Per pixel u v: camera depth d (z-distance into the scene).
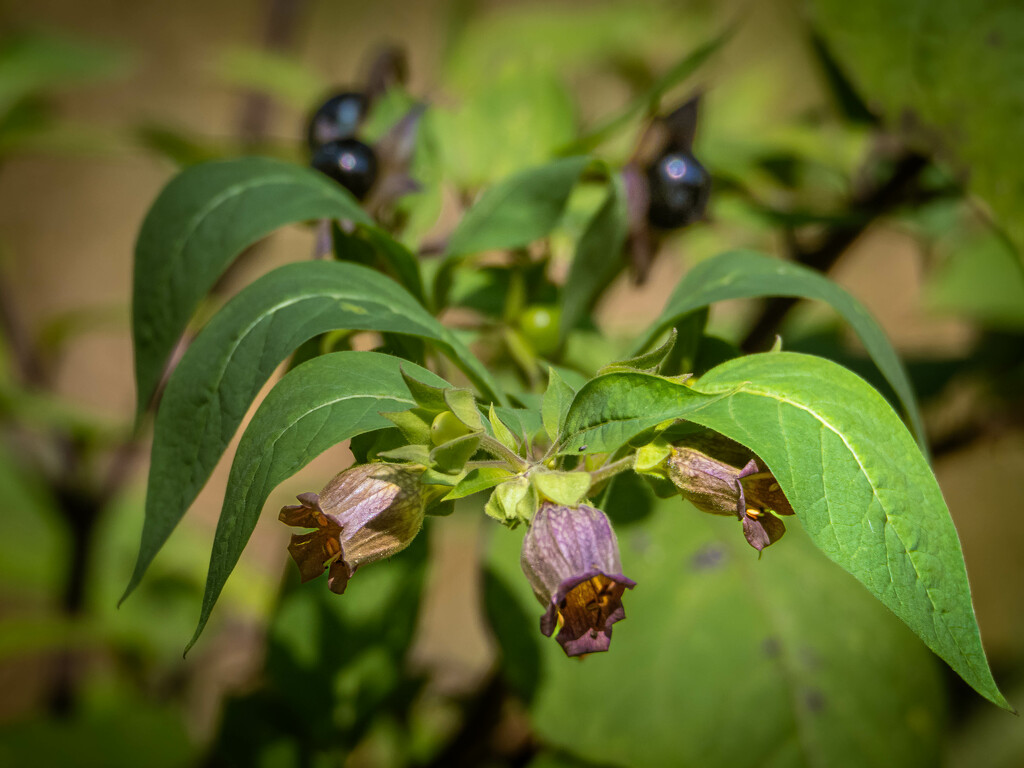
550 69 0.40
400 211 0.34
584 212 0.36
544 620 0.23
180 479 0.26
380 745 0.46
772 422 0.25
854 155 0.47
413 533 0.25
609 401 0.24
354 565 0.25
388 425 0.25
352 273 0.27
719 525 0.38
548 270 0.34
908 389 0.29
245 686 0.40
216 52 0.51
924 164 0.43
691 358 0.30
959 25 0.39
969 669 0.23
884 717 0.36
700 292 0.29
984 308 0.53
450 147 0.39
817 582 0.37
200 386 0.26
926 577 0.24
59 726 0.50
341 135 0.34
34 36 0.56
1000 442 0.51
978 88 0.39
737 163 0.45
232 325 0.27
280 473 0.24
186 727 0.52
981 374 0.52
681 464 0.25
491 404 0.26
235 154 0.46
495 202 0.32
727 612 0.36
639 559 0.37
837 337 0.53
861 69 0.40
